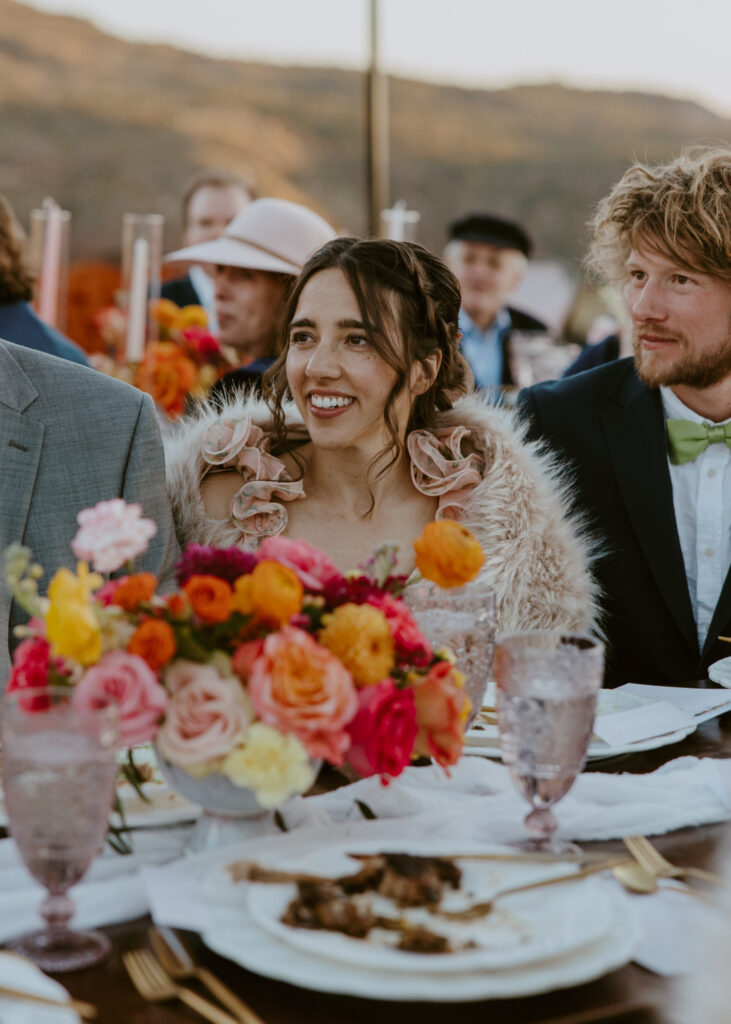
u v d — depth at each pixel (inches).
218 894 34.3
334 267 65.9
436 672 39.3
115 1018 30.0
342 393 66.0
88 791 32.3
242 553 38.3
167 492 69.8
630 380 83.3
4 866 37.8
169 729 35.9
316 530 70.4
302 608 38.0
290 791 35.7
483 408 73.1
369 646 37.1
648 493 78.9
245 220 123.0
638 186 77.4
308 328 66.2
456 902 33.6
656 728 50.8
